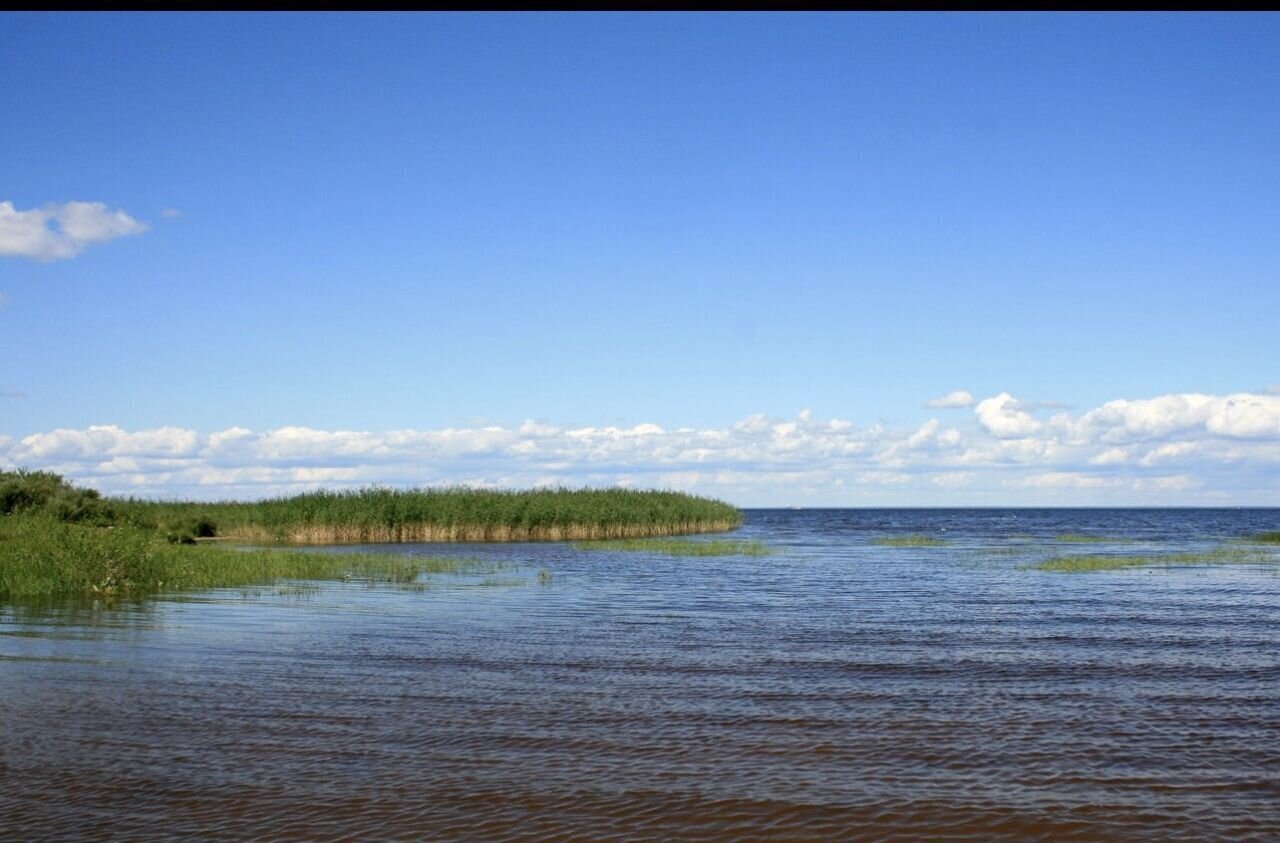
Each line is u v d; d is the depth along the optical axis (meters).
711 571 39.28
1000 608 26.59
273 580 32.50
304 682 16.05
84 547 28.89
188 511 60.69
